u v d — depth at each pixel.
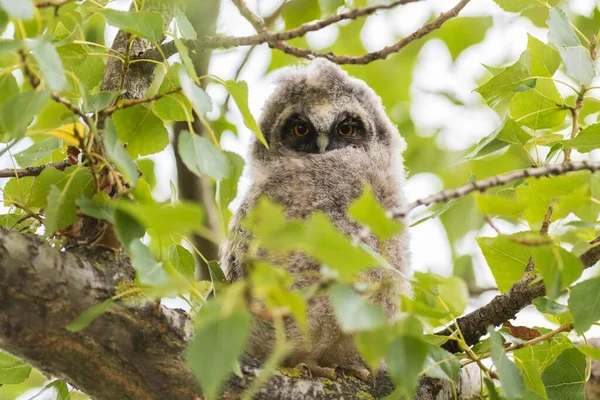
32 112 4.44
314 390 6.64
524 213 5.55
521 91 7.13
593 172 5.52
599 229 5.70
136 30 5.11
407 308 5.04
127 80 7.45
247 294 4.02
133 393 5.75
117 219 4.84
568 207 5.02
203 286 5.77
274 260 7.39
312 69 10.27
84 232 5.84
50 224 5.25
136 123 6.28
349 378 6.92
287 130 9.95
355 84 10.14
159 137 6.39
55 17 4.93
